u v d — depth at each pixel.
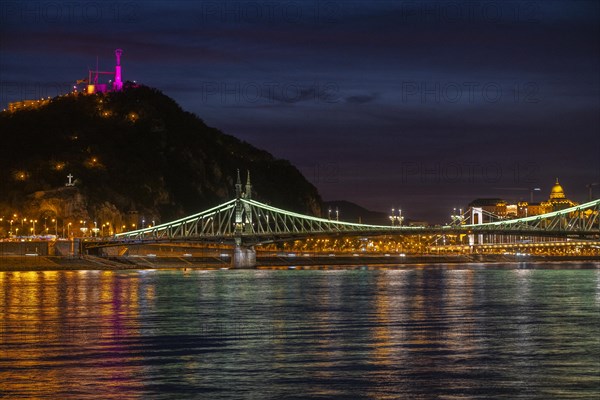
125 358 81.69
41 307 135.00
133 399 64.62
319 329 104.81
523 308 133.50
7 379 71.38
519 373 73.62
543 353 83.88
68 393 66.31
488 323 110.88
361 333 100.25
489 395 65.69
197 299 154.25
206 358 81.50
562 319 115.88
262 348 87.81
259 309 132.88
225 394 66.19
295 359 80.69
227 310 131.25
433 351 85.31
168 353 84.69
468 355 82.69
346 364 77.88
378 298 156.50
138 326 108.50
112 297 157.88
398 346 88.88
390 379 71.25
